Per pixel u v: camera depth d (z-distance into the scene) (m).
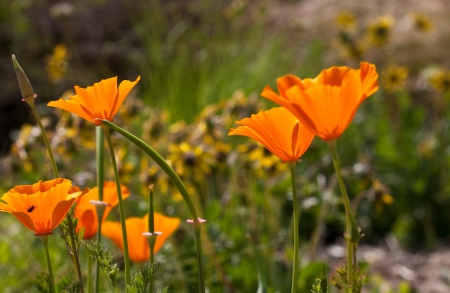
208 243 2.63
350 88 1.17
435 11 7.52
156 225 1.63
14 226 3.38
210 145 3.15
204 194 3.22
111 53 7.16
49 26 7.56
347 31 5.52
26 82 1.24
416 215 4.23
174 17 7.57
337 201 3.22
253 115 1.20
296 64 6.48
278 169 3.05
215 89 5.46
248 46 6.41
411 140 4.78
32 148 3.14
